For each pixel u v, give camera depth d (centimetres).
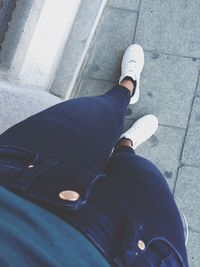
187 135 173
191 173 171
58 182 75
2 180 72
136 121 173
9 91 129
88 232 67
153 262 77
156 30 178
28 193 70
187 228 157
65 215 68
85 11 172
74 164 90
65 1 151
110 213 75
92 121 109
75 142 98
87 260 62
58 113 105
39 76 155
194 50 176
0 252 55
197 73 175
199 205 170
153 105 176
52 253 59
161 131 174
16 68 140
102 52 181
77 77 179
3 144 89
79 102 115
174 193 171
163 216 92
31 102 142
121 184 98
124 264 68
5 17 146
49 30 149
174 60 176
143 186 100
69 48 172
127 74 167
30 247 58
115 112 123
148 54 178
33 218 64
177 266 84
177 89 175
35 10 141
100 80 180
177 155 173
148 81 177
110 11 181
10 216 63
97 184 80
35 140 92
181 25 177
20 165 79
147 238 79
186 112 174
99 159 103
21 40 139
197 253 168
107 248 68
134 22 179
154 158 174
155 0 178
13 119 135
